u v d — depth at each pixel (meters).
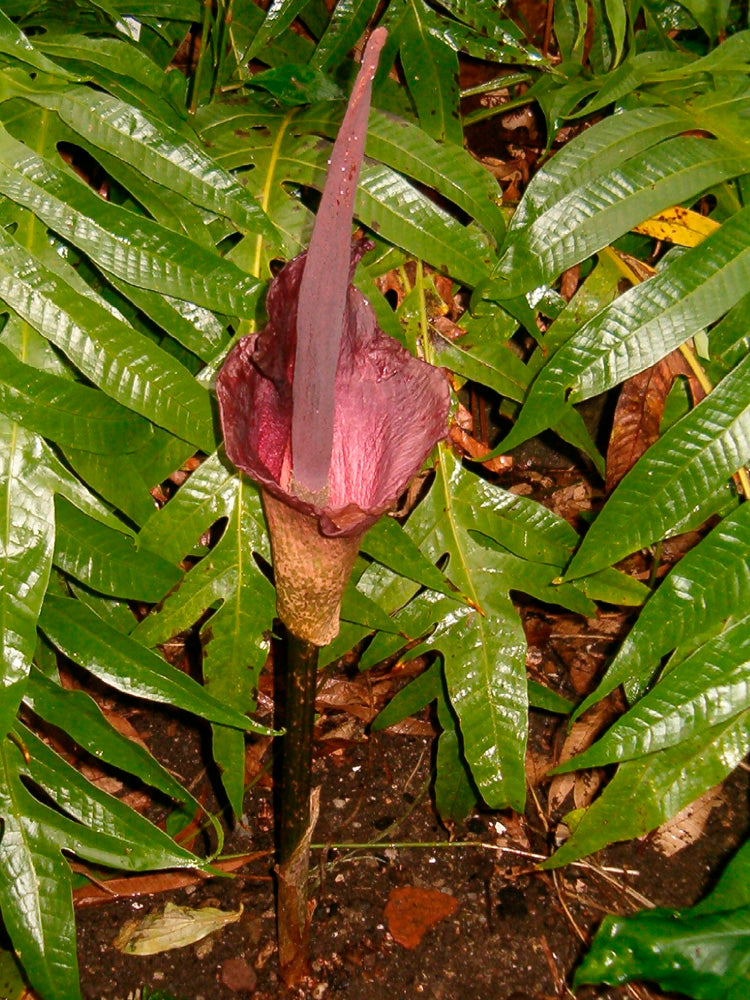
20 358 0.69
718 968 0.66
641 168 0.72
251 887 0.95
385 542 0.77
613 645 1.10
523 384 0.82
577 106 0.92
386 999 0.88
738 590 0.68
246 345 0.60
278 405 0.62
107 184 0.89
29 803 0.72
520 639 0.82
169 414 0.69
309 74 0.77
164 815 1.00
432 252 0.74
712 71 0.78
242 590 0.75
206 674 0.76
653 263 0.93
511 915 0.94
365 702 1.06
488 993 0.89
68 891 0.72
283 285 0.57
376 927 0.93
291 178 0.77
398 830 1.00
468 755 0.82
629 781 0.74
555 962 0.91
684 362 0.79
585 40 0.96
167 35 0.88
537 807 1.01
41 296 0.67
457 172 0.75
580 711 0.70
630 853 0.99
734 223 0.70
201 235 0.74
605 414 1.07
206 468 0.74
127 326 0.68
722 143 0.74
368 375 0.63
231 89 0.84
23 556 0.68
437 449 0.82
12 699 0.67
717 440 0.68
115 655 0.71
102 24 0.84
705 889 0.96
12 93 0.70
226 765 0.78
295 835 0.79
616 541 0.69
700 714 0.69
